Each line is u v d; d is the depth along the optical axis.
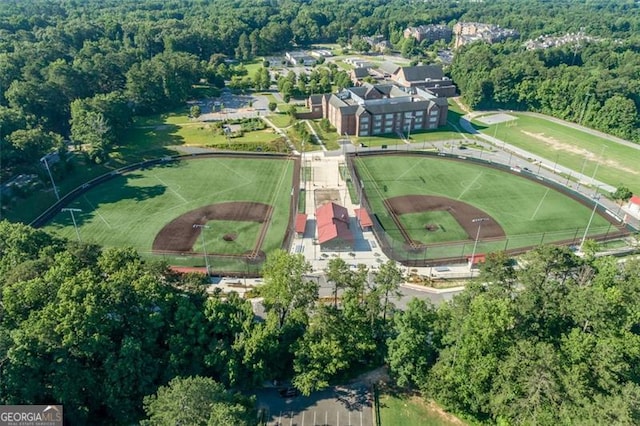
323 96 198.25
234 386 70.06
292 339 72.75
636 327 70.00
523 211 126.38
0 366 57.66
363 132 180.50
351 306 73.38
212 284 97.69
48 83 174.38
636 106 198.12
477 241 111.88
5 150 126.69
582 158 167.38
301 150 165.88
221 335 70.56
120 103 176.75
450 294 95.75
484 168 153.25
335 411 69.06
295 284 74.75
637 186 145.62
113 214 122.38
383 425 67.31
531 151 173.00
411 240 112.94
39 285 66.06
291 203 129.75
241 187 138.50
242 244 110.44
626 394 54.59
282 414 68.31
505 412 63.28
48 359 61.47
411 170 151.00
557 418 58.50
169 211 124.19
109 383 62.28
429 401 71.44
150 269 74.94
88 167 145.62
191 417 53.22
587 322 66.50
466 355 63.75
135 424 64.19
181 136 177.12
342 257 106.62
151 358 64.94
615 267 80.62
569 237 114.62
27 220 118.62
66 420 60.97
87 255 78.94
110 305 65.25
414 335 68.94
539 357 60.22
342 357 69.75
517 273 79.94
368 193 135.62
